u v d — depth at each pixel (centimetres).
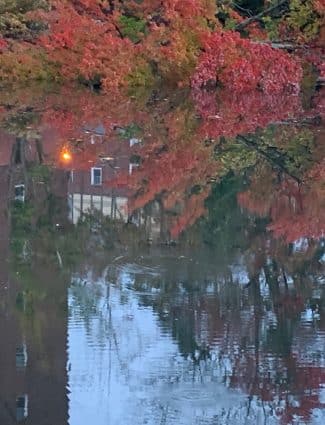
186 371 632
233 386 602
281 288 895
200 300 845
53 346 690
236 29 4225
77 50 3709
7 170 1767
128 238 1131
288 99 3362
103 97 3197
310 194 1472
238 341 710
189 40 3738
